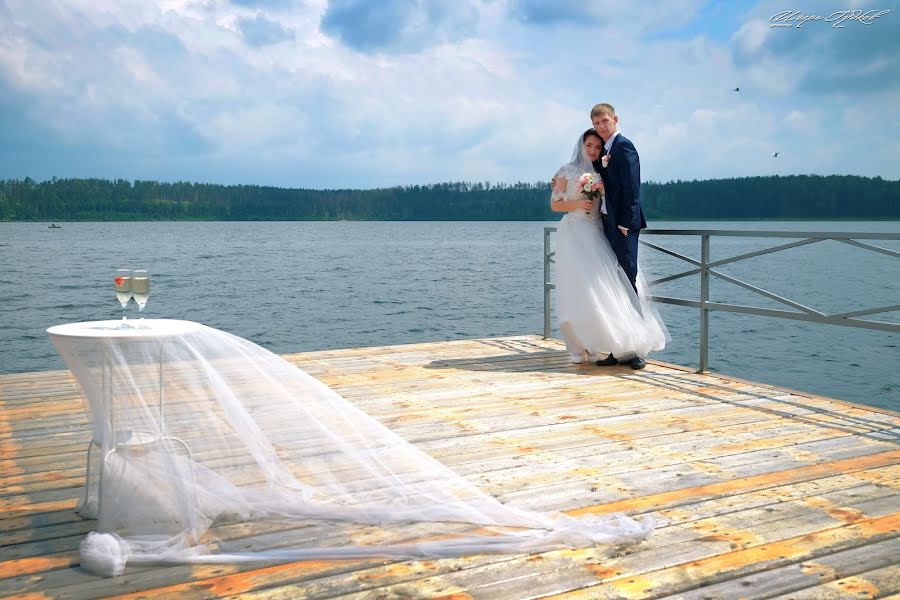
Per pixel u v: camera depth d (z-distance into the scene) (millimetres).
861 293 25281
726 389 4902
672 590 2209
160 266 42312
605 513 2824
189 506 2570
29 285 30219
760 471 3289
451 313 21656
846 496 2963
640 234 5766
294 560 2414
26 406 4566
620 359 5691
